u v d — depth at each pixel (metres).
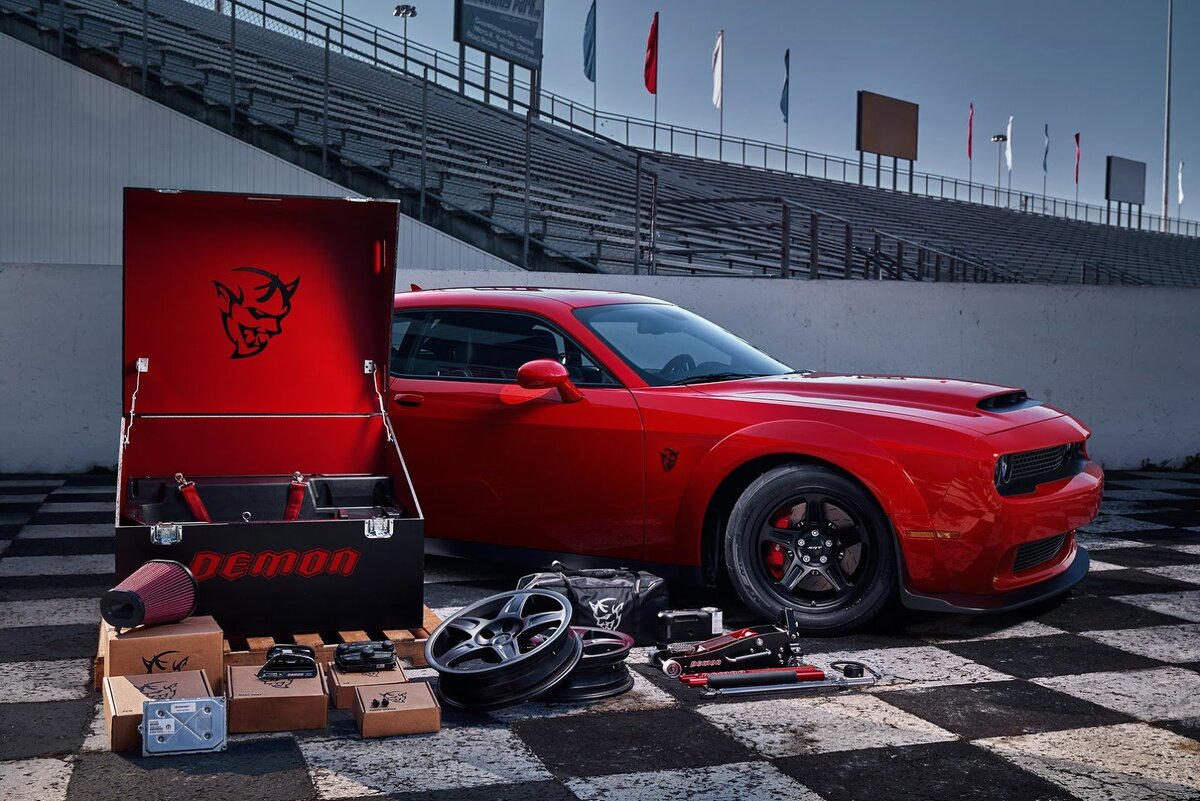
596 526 4.47
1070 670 3.71
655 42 24.34
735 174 27.17
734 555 4.18
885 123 35.97
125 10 17.36
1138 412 9.20
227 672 3.52
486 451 4.70
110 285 8.47
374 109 17.80
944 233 27.84
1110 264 30.41
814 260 10.84
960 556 3.89
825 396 4.32
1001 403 4.47
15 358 8.37
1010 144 49.44
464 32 19.56
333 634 3.88
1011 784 2.73
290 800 2.61
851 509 4.02
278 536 3.72
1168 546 6.03
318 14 19.80
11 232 13.32
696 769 2.82
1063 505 4.15
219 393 4.37
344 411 4.52
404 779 2.74
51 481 8.10
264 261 4.29
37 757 2.87
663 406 4.36
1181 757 2.92
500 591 4.79
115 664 3.26
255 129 14.10
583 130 13.34
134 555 3.61
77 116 13.34
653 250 11.58
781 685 3.49
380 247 4.38
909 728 3.13
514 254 13.06
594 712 3.28
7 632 4.09
